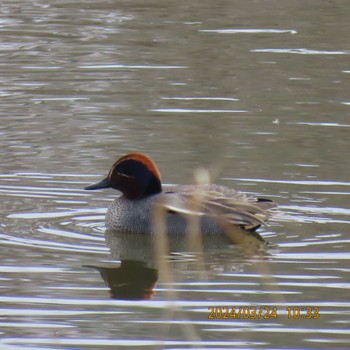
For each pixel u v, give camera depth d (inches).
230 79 825.5
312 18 1023.6
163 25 1004.6
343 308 424.5
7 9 1070.4
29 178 600.7
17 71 848.9
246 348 386.6
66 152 649.6
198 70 853.2
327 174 608.7
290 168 617.3
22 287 447.8
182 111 741.9
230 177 604.1
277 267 472.7
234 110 742.5
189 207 532.4
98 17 1036.5
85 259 487.2
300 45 927.7
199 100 767.7
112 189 590.6
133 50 916.6
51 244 505.0
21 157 637.9
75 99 770.8
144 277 467.2
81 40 950.4
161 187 547.5
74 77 832.9
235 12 1051.9
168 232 530.9
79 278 462.0
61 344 391.5
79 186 591.5
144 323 412.5
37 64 869.8
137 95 780.6
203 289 447.8
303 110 741.9
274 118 722.8
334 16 1030.4
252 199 541.3
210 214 528.7
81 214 553.3
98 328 406.3
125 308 427.8
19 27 997.2
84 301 435.2
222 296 438.9
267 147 658.2
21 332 401.7
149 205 537.0
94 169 619.2
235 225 523.8
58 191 583.8
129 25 1005.2
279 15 1037.2
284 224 535.2
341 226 531.5
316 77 831.1
